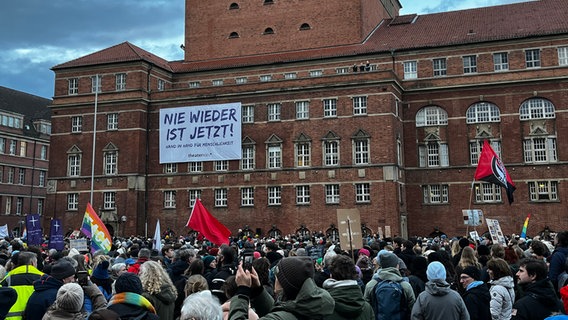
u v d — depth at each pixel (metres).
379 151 60.78
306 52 73.81
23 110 107.75
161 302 10.22
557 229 59.44
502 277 11.17
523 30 64.56
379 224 59.53
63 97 72.56
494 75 63.59
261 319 6.43
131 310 8.59
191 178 67.31
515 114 62.59
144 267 10.47
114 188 68.44
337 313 7.89
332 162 62.66
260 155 65.31
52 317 8.16
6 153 98.50
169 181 68.06
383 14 83.19
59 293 8.34
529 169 61.38
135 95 69.50
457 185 63.41
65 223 70.06
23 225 99.38
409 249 17.41
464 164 63.53
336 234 60.81
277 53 75.81
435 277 9.94
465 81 64.56
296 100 64.75
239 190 65.38
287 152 64.31
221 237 24.98
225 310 7.79
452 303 9.76
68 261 10.80
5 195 97.50
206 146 66.62
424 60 66.69
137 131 68.75
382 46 69.38
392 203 59.56
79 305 8.34
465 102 64.50
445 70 66.00
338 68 70.12
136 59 69.94
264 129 65.56
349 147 61.97
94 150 63.50
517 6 71.69
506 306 10.70
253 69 73.94
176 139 67.94
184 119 67.94
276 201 64.00
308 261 6.98
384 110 61.25
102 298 10.85
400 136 64.25
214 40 79.19
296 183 63.28
